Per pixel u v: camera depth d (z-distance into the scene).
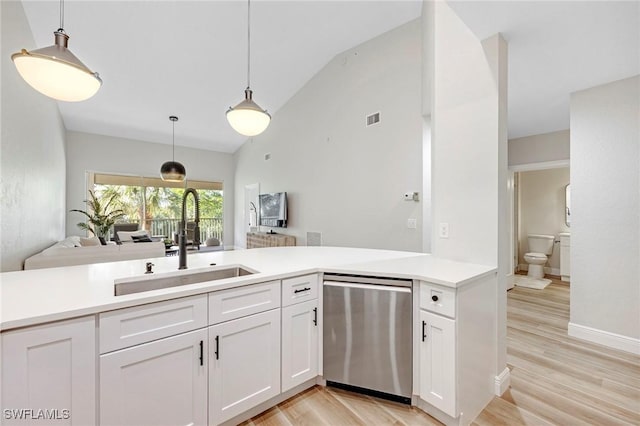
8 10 2.29
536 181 5.45
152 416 1.22
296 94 5.48
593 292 2.55
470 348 1.58
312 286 1.82
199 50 4.07
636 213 2.32
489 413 1.65
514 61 2.15
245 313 1.51
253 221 7.32
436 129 2.17
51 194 4.11
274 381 1.64
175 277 1.70
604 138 2.49
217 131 6.94
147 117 5.98
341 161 4.42
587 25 1.71
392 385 1.70
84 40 3.58
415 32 3.39
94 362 1.08
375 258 2.19
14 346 0.94
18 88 2.50
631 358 2.25
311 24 3.69
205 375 1.38
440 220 2.15
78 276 1.54
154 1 3.15
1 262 2.12
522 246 5.61
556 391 1.85
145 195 7.19
